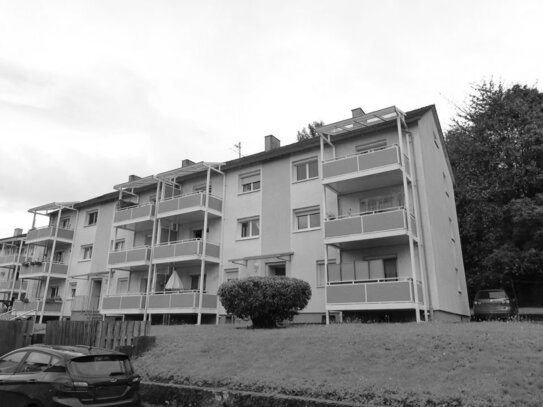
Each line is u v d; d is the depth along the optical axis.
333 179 18.45
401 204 18.53
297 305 15.18
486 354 7.97
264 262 21.59
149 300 22.95
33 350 7.62
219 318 22.22
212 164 23.83
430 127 21.09
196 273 24.03
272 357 9.68
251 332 12.76
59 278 31.92
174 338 12.61
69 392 6.60
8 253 47.41
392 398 6.74
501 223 25.34
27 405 6.85
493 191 25.94
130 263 25.03
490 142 27.14
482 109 28.50
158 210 24.70
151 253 24.02
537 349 8.00
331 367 8.48
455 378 7.17
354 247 18.92
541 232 22.30
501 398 6.25
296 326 15.33
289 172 22.06
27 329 12.93
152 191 28.16
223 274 22.95
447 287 18.84
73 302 29.20
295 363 9.04
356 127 19.75
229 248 23.08
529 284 24.86
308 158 21.64
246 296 14.89
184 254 22.59
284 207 21.64
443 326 11.48
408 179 17.97
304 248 20.39
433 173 20.02
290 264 20.56
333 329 12.02
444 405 6.35
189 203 23.27
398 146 17.25
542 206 22.48
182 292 22.00
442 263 18.58
